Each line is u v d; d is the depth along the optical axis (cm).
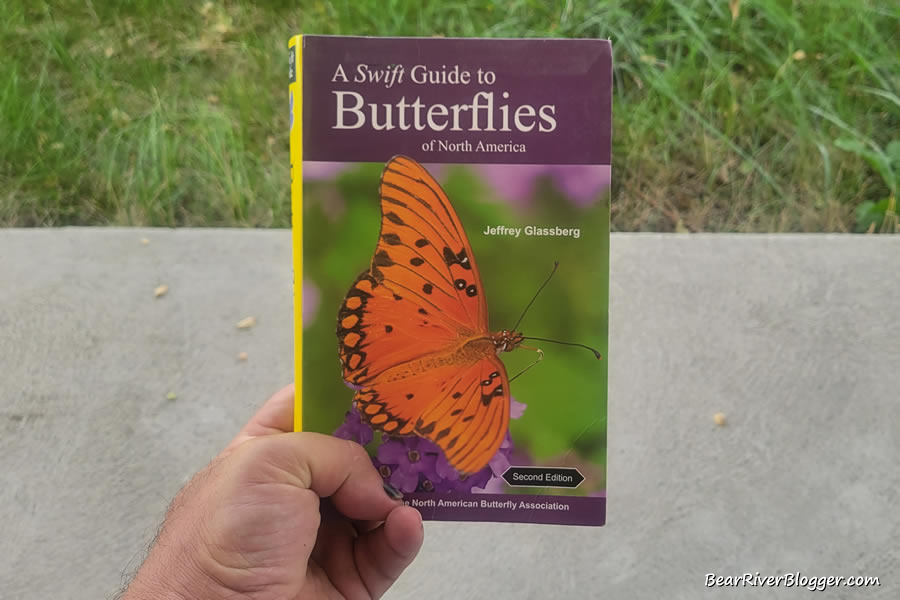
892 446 73
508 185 38
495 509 39
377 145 38
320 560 43
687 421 75
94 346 79
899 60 84
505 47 38
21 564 74
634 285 78
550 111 38
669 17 88
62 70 89
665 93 83
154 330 79
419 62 38
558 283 39
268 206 83
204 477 40
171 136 85
